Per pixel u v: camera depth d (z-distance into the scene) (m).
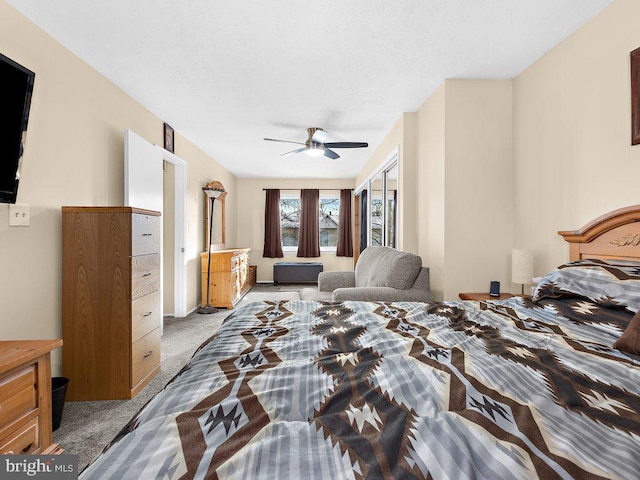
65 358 2.19
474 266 2.89
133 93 3.07
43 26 2.08
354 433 0.74
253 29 2.13
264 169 6.53
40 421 1.45
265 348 1.26
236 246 7.43
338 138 4.47
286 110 3.50
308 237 7.53
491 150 2.88
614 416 0.79
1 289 1.86
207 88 2.97
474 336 1.38
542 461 0.62
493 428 0.73
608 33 1.97
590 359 1.11
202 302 5.04
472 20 2.07
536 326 1.50
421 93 3.13
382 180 4.62
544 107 2.50
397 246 3.86
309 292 3.63
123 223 2.22
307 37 2.23
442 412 0.80
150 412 0.83
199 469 0.62
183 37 2.22
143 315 2.38
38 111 2.09
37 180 2.08
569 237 2.15
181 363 2.84
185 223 4.43
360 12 1.98
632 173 1.85
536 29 2.17
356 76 2.78
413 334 1.43
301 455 0.66
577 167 2.21
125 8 1.93
